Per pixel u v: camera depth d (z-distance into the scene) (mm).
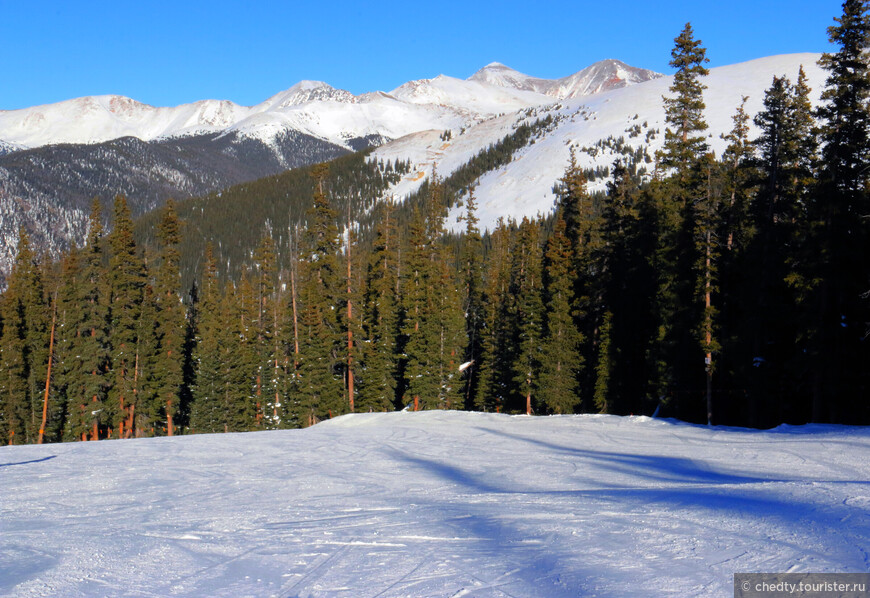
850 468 14070
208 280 57375
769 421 30750
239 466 15859
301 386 46969
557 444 20500
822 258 24109
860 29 23516
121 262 46344
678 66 32594
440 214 55594
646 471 14398
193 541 7695
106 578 6133
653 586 5305
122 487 12648
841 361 25016
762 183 28125
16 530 8656
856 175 23766
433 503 10195
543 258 46312
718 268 30062
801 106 27266
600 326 38750
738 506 8500
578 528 7641
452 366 46344
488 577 5789
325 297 47469
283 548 7223
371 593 5473
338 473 14539
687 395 32500
